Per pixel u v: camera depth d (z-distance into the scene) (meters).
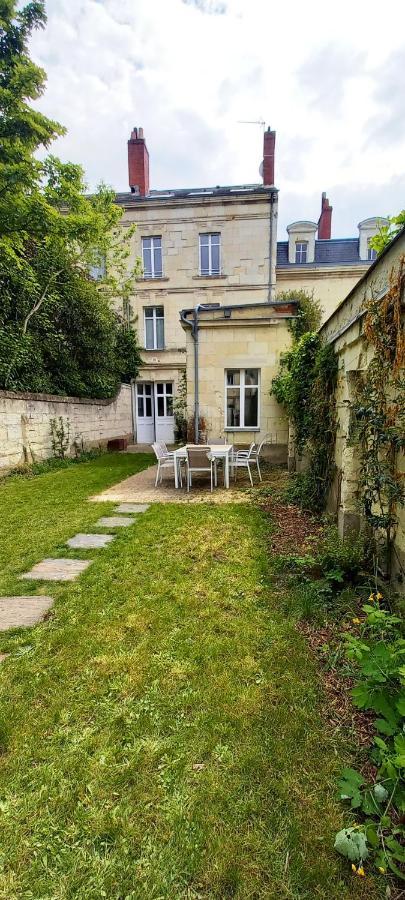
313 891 1.18
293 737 1.68
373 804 1.37
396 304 2.44
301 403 6.02
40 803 1.43
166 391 14.90
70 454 10.31
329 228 16.83
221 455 6.64
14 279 8.39
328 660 2.15
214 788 1.47
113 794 1.46
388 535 2.72
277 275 14.79
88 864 1.25
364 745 1.64
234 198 13.20
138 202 13.54
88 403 11.34
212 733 1.71
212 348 8.75
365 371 3.21
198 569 3.38
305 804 1.42
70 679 2.07
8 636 2.47
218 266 13.81
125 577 3.26
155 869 1.23
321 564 3.06
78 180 8.77
